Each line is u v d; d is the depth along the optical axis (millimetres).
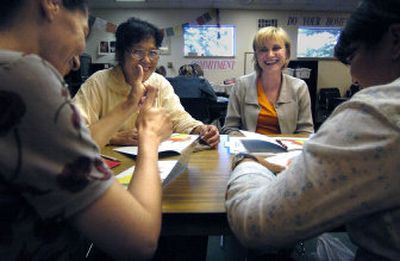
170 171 923
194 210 705
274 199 539
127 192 509
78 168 437
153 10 7086
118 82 1620
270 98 1977
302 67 6691
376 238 500
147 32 1563
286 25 7152
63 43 513
